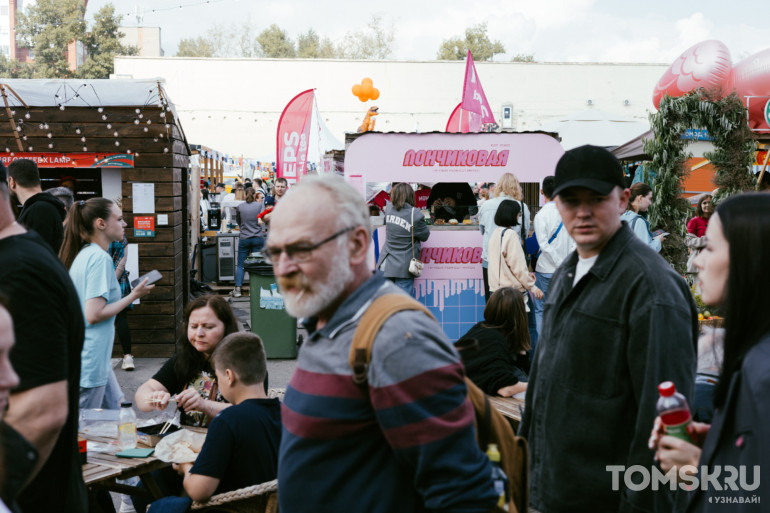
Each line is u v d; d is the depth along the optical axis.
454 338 8.33
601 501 2.31
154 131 8.30
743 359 1.68
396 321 1.65
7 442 1.46
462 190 9.09
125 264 7.80
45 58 64.44
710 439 1.75
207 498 2.96
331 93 35.25
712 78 11.59
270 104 34.88
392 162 8.07
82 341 2.34
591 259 2.47
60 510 2.26
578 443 2.34
